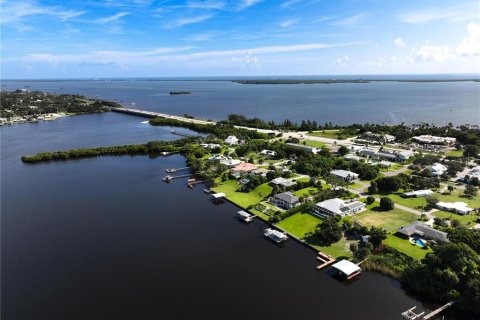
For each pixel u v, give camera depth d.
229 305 67.06
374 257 80.31
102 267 81.25
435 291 66.56
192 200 125.44
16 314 65.56
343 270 74.50
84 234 98.00
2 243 93.12
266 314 64.31
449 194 119.44
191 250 88.75
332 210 102.56
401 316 63.12
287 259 84.12
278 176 140.00
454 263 66.56
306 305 66.75
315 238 93.00
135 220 107.69
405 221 98.44
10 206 119.19
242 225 103.88
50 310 66.62
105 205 120.38
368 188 123.50
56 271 79.81
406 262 77.19
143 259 84.50
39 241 94.12
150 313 65.25
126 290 72.44
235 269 79.88
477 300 61.28
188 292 71.50
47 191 135.12
